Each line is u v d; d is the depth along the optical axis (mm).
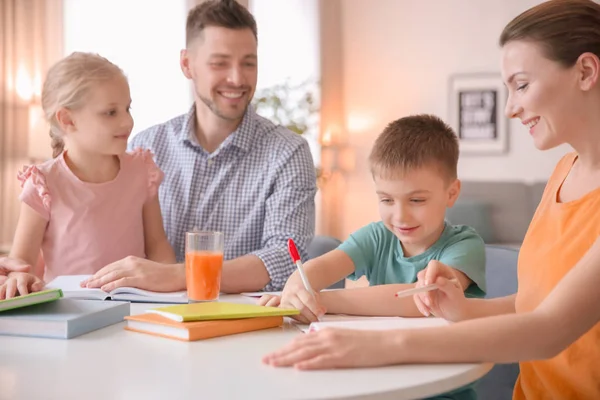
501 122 5832
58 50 5414
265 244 2049
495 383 1768
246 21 2090
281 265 1795
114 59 5520
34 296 1229
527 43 1200
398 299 1367
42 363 998
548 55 1184
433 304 1229
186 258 1467
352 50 6082
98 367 976
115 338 1154
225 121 2125
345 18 6078
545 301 1047
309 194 2100
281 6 6004
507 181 5230
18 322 1173
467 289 1476
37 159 5047
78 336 1168
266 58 6000
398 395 875
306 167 2109
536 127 1241
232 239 2121
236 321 1194
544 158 5785
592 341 1194
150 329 1189
